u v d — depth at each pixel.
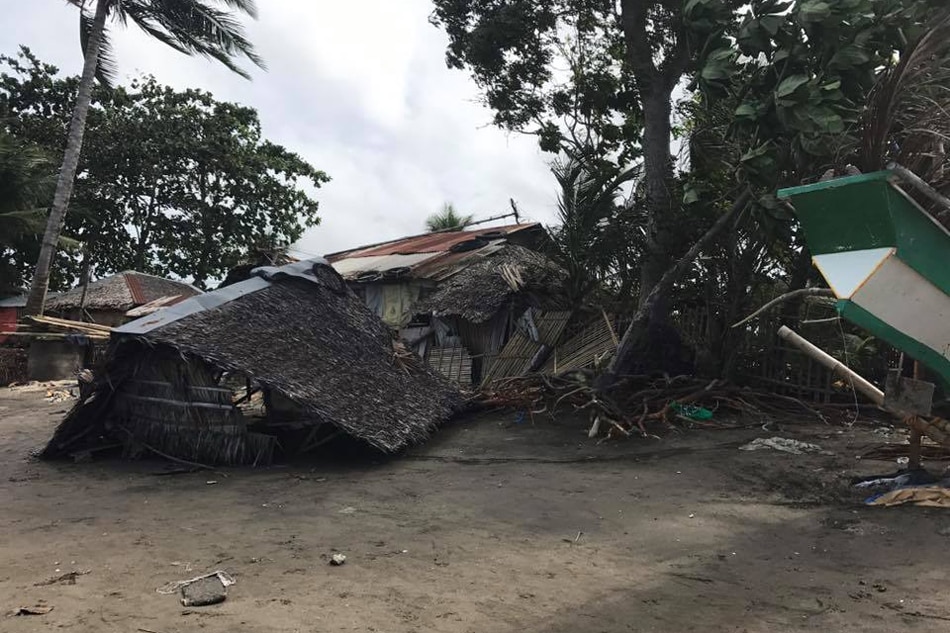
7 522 5.72
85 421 8.77
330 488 6.99
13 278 25.83
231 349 8.16
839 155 6.00
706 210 9.99
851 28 6.29
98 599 3.83
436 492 6.71
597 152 15.62
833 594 3.74
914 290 5.20
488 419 10.84
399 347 11.34
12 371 18.92
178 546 4.95
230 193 29.11
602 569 4.32
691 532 5.06
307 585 4.07
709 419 9.32
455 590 3.98
